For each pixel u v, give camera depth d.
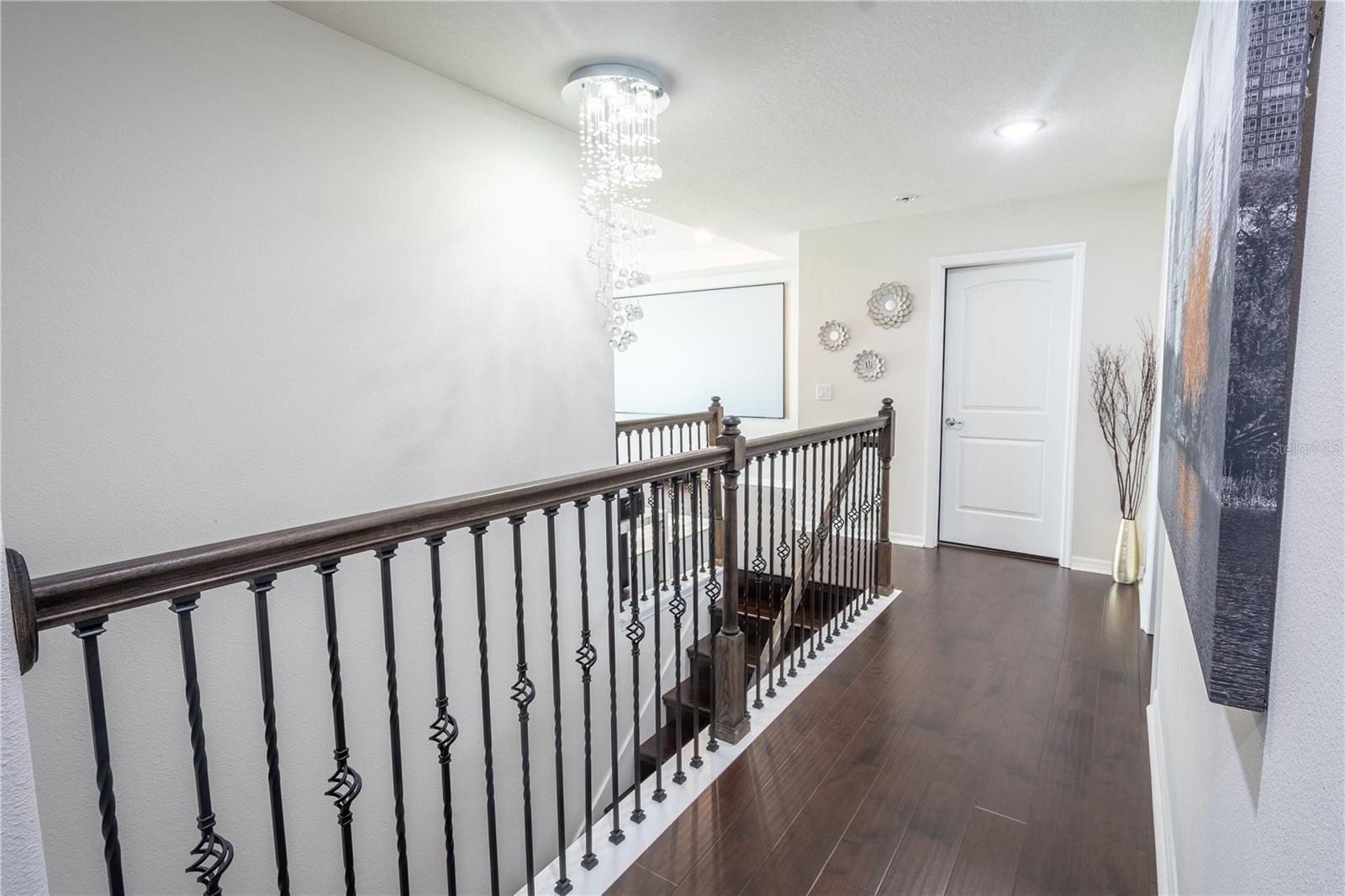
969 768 2.06
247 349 1.89
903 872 1.65
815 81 2.41
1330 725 0.48
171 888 1.79
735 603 2.22
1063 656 2.84
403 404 2.29
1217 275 0.79
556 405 2.87
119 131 1.63
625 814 1.91
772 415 6.86
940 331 4.49
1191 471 1.00
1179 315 1.41
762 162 3.32
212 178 1.80
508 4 1.92
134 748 1.70
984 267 4.37
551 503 1.55
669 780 2.47
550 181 2.81
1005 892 1.58
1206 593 0.74
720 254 6.41
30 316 1.51
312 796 2.09
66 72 1.54
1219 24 0.92
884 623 3.24
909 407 4.63
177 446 1.76
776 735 2.27
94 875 1.64
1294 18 0.58
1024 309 4.26
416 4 1.92
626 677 3.40
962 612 3.38
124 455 1.67
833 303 4.86
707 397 7.25
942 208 4.29
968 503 4.58
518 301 2.69
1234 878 0.82
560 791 1.65
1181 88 2.47
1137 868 1.64
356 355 2.15
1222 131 0.82
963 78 2.40
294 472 2.00
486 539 2.59
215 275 1.81
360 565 2.18
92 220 1.59
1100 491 3.98
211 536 1.83
